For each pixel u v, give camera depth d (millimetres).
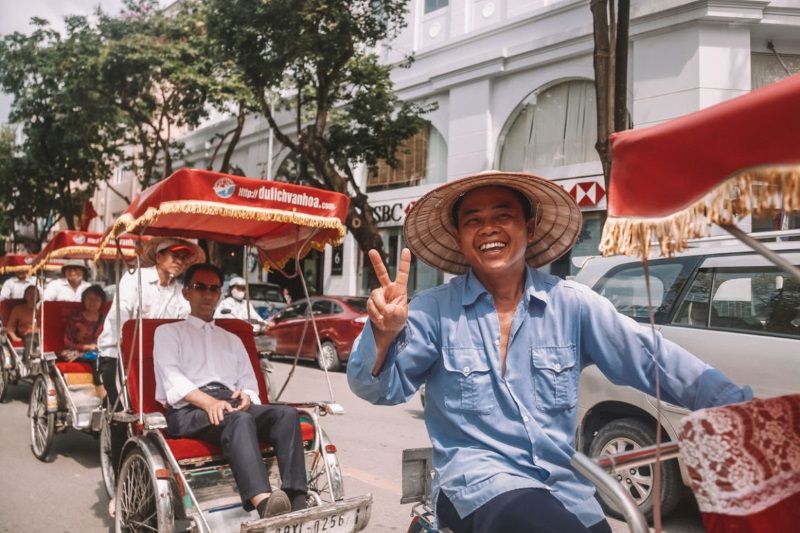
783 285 3865
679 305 4336
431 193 2180
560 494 1944
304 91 14898
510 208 2156
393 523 4359
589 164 13359
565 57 13781
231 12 11953
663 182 1449
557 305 2084
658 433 1718
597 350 2074
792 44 11922
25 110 20281
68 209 23906
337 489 3816
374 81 14430
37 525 4332
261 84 12930
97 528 4305
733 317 4039
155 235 4949
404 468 2375
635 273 4727
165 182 3861
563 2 13812
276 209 4156
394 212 18047
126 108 18875
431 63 16641
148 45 16484
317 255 20906
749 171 1283
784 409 1592
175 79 16688
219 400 3842
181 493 3373
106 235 4414
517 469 1946
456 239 2432
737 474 1490
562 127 14133
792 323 3760
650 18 12023
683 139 1396
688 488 4188
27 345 7730
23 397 8914
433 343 2133
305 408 4254
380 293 1935
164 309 5406
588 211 13312
